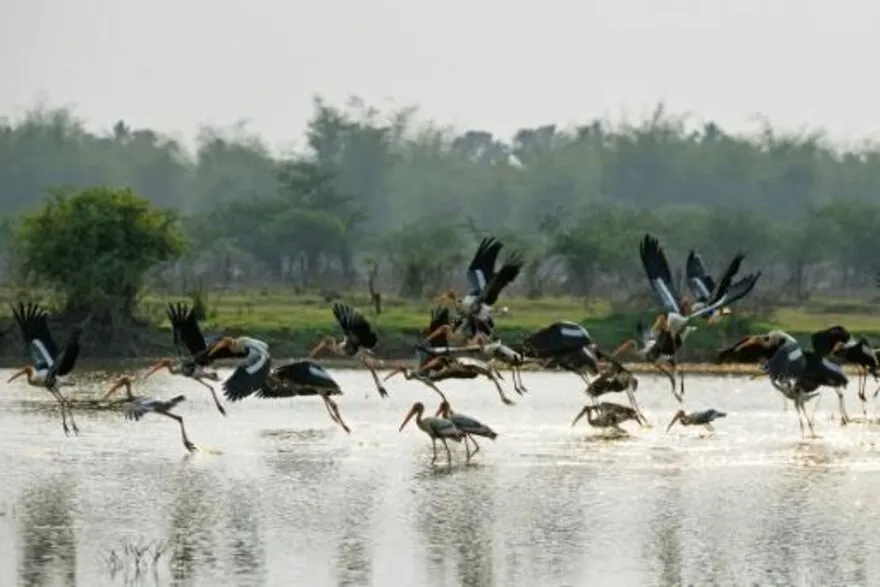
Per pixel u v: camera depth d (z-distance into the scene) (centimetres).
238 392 3369
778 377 3650
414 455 4225
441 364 4153
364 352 4131
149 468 3962
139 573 2819
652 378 6950
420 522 3275
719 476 3847
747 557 2953
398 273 12406
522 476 3844
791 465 4038
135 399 4306
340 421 4516
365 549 3017
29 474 3853
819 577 2798
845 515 3341
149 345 8169
